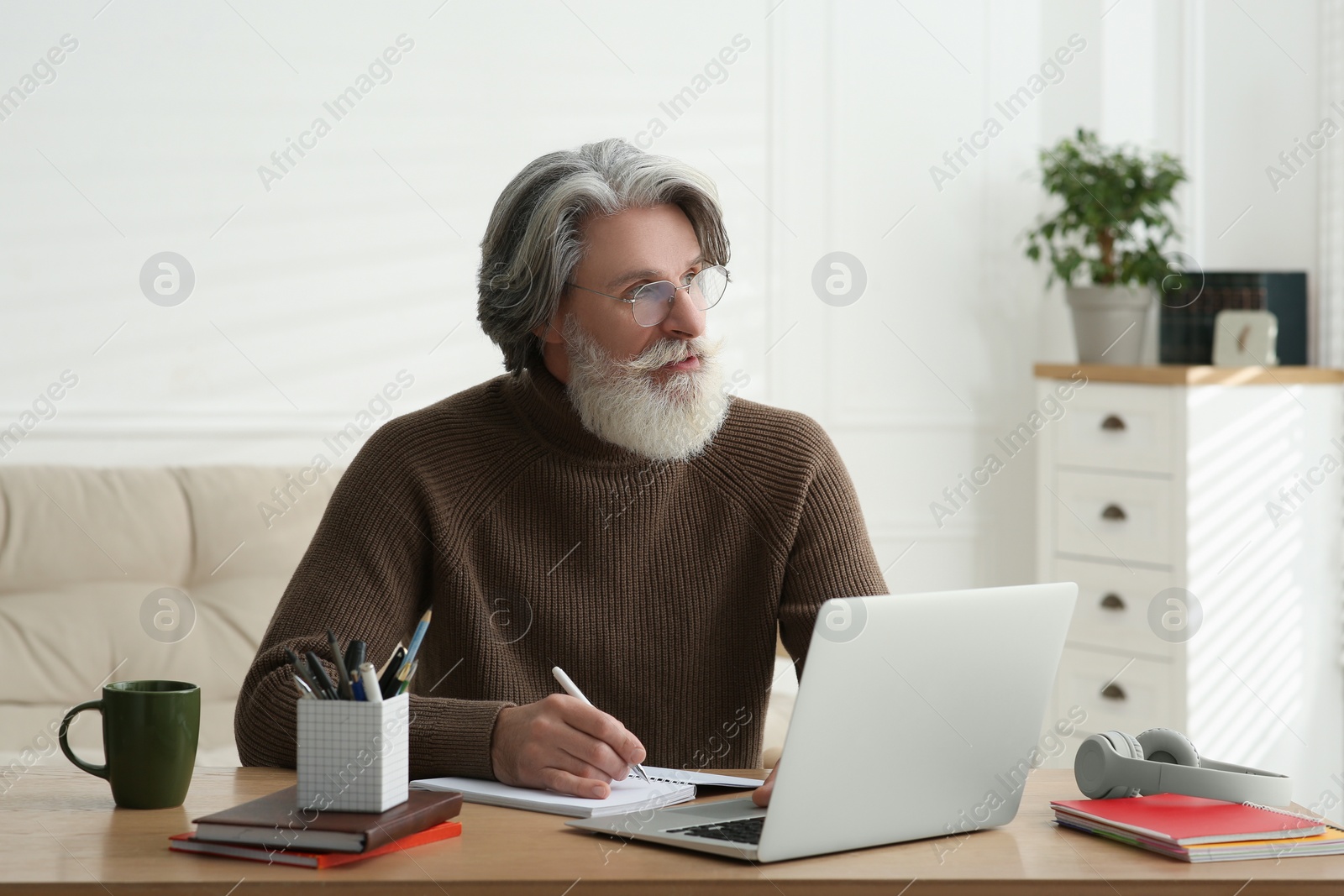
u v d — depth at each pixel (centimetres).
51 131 333
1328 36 360
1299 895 103
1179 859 107
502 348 162
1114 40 397
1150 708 348
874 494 401
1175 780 123
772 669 163
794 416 170
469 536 159
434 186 362
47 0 332
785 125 388
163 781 119
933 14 398
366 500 157
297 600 151
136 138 339
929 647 110
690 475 163
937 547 406
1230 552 344
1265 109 375
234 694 293
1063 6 404
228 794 126
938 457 405
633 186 152
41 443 334
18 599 290
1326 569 357
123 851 105
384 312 359
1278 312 357
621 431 153
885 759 109
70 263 336
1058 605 118
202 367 346
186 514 308
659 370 152
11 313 332
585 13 371
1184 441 337
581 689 158
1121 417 355
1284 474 351
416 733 132
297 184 352
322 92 353
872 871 103
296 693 138
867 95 394
